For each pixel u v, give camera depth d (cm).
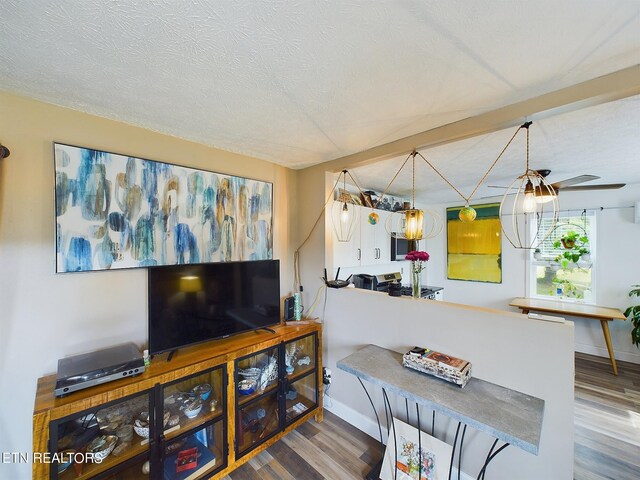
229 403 168
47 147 146
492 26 94
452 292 484
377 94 139
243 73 121
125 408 142
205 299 179
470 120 164
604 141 197
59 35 96
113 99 143
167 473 151
